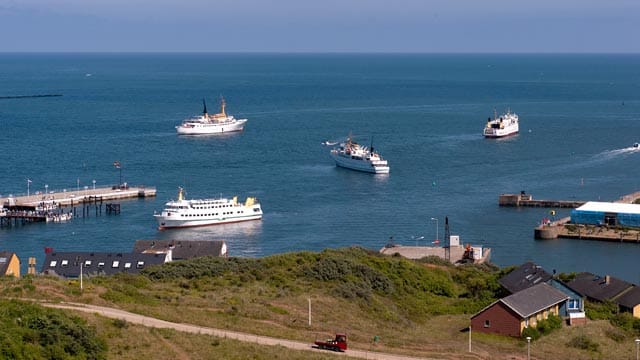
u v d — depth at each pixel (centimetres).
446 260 15312
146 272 11369
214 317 9012
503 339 9844
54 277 10169
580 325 10388
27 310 7775
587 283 11975
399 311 11019
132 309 8838
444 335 9994
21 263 16462
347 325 9550
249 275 11450
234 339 8138
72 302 8825
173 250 14862
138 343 7631
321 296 10619
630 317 10800
